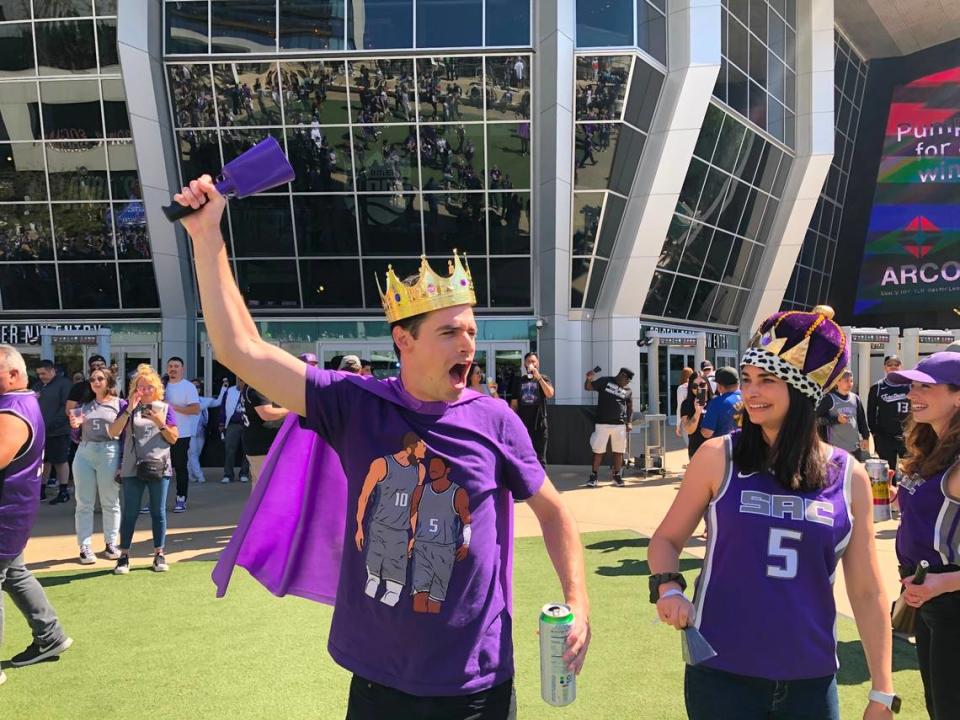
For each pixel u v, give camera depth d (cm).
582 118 1875
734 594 192
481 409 196
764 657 187
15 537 383
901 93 3253
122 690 376
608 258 2009
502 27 1828
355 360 729
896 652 429
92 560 643
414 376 188
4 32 1831
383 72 1853
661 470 1158
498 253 1992
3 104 1873
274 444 212
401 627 173
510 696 186
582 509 876
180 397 875
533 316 2006
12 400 378
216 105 1898
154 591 553
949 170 3114
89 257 1994
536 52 1845
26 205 1950
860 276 3278
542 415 1084
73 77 1842
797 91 2522
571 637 179
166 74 1880
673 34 1908
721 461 205
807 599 190
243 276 2050
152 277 2008
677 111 1905
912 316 3145
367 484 183
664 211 1966
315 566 214
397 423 185
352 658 180
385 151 1923
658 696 363
